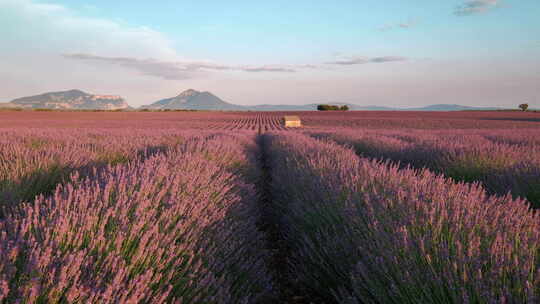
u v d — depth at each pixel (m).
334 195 3.07
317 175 4.15
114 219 2.00
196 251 2.19
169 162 4.36
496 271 1.49
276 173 6.11
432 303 1.53
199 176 3.70
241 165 6.54
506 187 4.72
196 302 1.77
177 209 2.44
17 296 1.20
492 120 47.38
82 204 2.02
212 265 2.14
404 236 1.88
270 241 3.84
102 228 1.78
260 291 2.36
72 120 49.28
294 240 3.30
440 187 2.96
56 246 1.50
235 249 2.61
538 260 1.69
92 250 1.63
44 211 1.91
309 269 2.64
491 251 1.67
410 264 1.75
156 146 7.79
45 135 8.80
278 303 2.51
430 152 7.53
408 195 2.73
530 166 5.01
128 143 7.62
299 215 3.32
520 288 1.38
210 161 5.21
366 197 2.75
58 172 4.43
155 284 1.70
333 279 2.37
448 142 9.02
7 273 1.23
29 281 1.19
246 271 2.35
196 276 1.87
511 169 5.18
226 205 3.36
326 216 2.96
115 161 5.93
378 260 1.87
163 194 2.70
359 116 66.31
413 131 18.06
